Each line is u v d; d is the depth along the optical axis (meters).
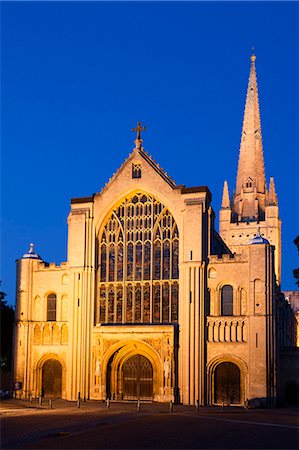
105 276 89.38
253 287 82.19
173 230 87.25
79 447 40.47
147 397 85.12
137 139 90.62
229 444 41.66
